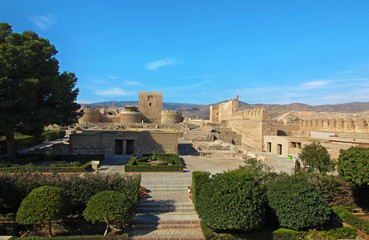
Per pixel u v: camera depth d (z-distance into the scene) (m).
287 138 36.03
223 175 14.24
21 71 23.02
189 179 21.80
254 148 47.19
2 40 23.62
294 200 13.34
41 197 12.71
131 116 68.56
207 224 13.03
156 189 19.06
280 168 27.36
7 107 22.44
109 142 32.53
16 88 21.45
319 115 66.19
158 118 81.25
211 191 13.21
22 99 23.11
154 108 81.00
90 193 14.88
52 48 25.86
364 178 14.28
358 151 15.52
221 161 31.86
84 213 13.17
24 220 12.37
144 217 14.84
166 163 26.33
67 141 40.50
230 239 12.73
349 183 16.52
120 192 15.01
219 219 12.30
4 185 14.45
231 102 68.88
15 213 14.49
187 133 48.84
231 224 12.12
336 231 13.55
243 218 12.06
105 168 25.17
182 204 16.41
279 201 13.70
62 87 25.53
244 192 12.63
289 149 35.41
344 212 14.92
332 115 60.53
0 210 14.99
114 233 13.97
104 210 12.62
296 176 16.70
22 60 22.28
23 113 23.14
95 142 32.38
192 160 32.28
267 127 44.47
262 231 13.27
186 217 14.86
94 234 14.38
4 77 20.72
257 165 17.95
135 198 14.98
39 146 36.16
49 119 25.28
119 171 24.06
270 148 42.41
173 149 33.72
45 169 21.45
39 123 24.12
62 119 28.78
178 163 25.39
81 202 14.82
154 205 16.17
